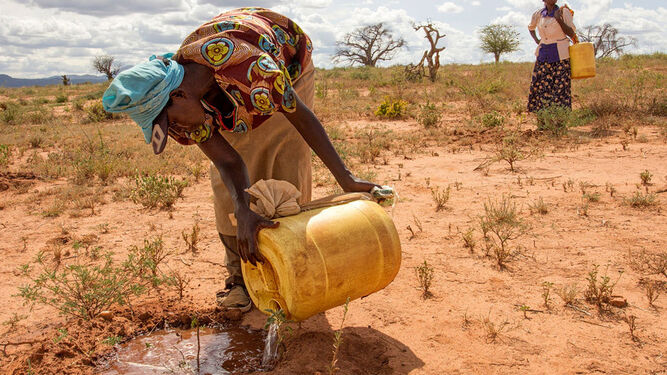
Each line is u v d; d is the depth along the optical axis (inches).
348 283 109.0
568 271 160.2
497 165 298.0
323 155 124.5
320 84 864.9
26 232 221.0
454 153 341.1
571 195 232.2
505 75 902.4
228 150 117.9
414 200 239.9
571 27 372.5
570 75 380.5
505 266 165.5
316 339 124.0
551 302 142.0
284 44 124.3
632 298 142.3
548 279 155.8
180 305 146.1
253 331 134.4
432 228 202.1
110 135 492.1
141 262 167.2
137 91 98.5
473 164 304.2
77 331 132.3
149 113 102.7
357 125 497.7
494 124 421.7
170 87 102.8
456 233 195.6
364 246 109.9
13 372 117.3
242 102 107.5
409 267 167.5
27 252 197.3
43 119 665.0
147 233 213.6
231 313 139.9
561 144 341.1
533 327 130.1
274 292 113.8
